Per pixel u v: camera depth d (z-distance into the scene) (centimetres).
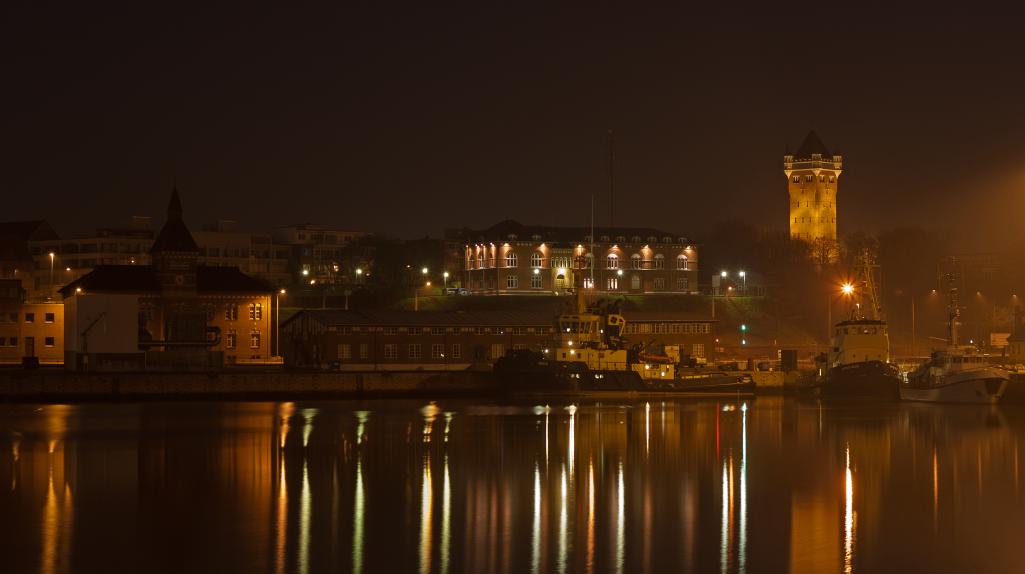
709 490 8188
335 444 10388
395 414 13338
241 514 7288
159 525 6975
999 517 7325
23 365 16750
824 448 10312
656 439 10900
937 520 7231
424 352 18125
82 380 14975
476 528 6931
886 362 15875
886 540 6719
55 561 6191
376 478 8569
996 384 14462
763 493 8081
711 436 11175
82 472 8819
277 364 18750
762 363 18600
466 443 10506
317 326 18112
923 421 12706
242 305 18812
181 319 18325
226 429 11556
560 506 7581
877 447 10394
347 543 6556
